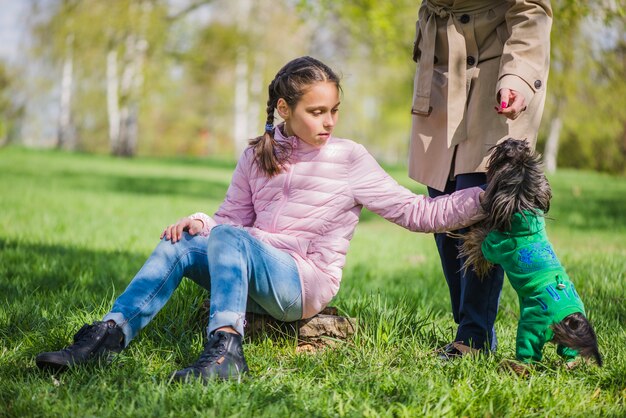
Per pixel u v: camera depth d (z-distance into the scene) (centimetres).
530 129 332
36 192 1276
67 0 2591
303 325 346
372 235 1005
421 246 881
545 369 315
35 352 327
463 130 343
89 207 1102
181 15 2859
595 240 895
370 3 1470
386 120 5253
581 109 1609
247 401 267
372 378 294
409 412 259
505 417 262
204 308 357
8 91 3562
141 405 263
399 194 323
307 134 324
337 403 271
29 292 452
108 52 2866
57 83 3478
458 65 344
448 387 279
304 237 327
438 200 317
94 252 658
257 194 338
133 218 992
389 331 350
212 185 1806
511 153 300
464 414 265
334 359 319
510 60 325
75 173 1880
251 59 3209
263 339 347
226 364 290
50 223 873
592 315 409
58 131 3459
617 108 1441
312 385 295
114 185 1614
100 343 305
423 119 362
